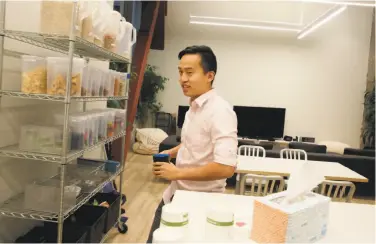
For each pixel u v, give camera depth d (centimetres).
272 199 104
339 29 671
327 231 112
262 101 696
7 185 186
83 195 197
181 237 91
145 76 659
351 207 140
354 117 689
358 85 682
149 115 712
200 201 135
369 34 670
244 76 694
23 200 185
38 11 202
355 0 511
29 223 214
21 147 175
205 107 143
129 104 471
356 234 111
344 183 249
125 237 266
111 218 248
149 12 513
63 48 208
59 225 162
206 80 144
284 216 94
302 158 406
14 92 160
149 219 308
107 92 230
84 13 175
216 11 675
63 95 162
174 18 686
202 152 146
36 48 207
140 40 509
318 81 686
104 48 203
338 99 687
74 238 196
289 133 698
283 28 576
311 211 100
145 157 592
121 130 268
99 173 243
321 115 692
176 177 136
